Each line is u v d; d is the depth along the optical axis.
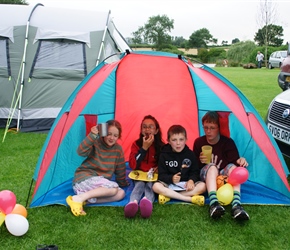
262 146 3.75
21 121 6.74
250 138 4.17
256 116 3.79
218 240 2.96
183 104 4.72
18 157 5.23
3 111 6.79
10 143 5.94
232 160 3.88
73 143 4.10
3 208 2.95
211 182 3.52
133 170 4.04
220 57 43.03
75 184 3.62
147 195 3.66
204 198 3.57
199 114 4.73
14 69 6.69
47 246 2.62
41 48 6.66
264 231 3.12
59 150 3.85
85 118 4.02
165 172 3.76
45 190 3.66
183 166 3.75
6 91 6.74
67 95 6.74
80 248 2.81
